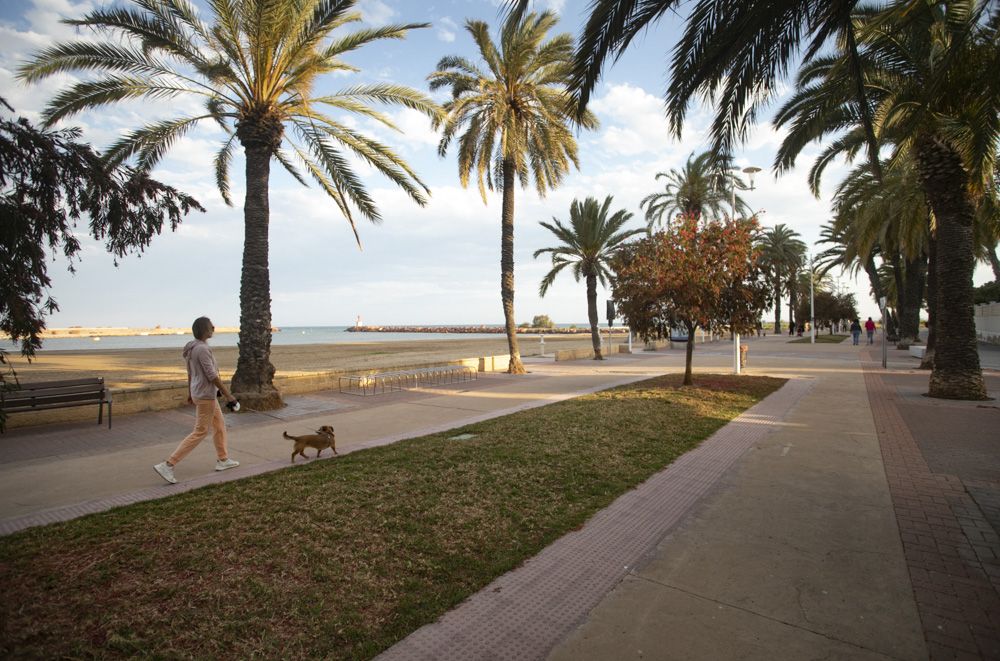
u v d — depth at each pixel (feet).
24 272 9.59
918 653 8.70
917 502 15.96
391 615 9.86
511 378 54.08
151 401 33.24
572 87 17.24
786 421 29.01
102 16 30.09
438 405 36.04
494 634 9.28
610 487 17.39
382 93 38.91
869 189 55.93
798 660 8.50
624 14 15.66
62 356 106.42
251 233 34.91
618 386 45.73
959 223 35.58
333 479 18.13
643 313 42.65
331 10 33.81
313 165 40.63
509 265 60.18
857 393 39.70
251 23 32.53
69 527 13.75
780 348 108.99
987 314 115.75
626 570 11.73
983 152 23.65
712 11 16.38
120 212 12.24
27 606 9.90
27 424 28.12
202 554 12.19
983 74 22.11
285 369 67.92
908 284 92.63
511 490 16.97
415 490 16.88
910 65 33.42
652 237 44.21
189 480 18.34
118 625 9.36
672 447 22.91
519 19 14.51
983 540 13.17
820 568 11.77
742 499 16.39
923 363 56.85
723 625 9.53
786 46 17.25
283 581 11.05
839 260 123.95
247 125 34.65
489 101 55.31
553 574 11.55
